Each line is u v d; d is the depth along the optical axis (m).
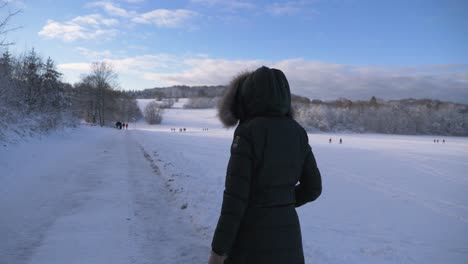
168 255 4.93
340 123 116.19
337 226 7.25
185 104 186.62
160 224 6.22
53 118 23.61
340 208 9.27
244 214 1.96
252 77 2.08
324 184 13.41
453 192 13.62
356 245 5.79
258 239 1.92
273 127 2.00
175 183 9.42
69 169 11.66
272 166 1.95
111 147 20.83
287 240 1.96
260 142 1.94
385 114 119.81
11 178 9.22
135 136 36.19
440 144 57.88
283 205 1.99
